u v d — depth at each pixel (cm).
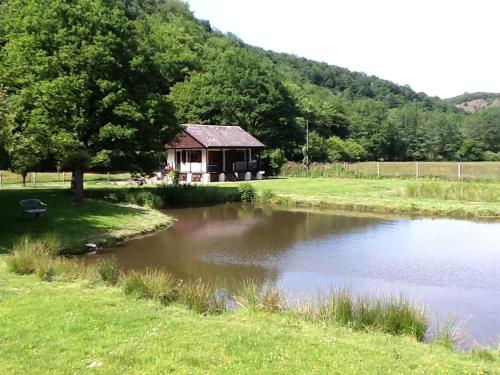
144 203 2945
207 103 6391
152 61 2991
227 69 6594
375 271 1608
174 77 6888
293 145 6862
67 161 2428
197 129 4909
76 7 2712
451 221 2669
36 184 3841
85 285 1173
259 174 5100
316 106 8794
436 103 14388
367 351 782
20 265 1287
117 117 2758
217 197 3509
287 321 954
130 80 2884
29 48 2642
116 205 2658
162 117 2895
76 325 845
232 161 5119
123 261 1727
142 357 713
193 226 2505
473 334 1046
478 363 771
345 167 5534
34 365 683
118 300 1031
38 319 873
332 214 2938
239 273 1574
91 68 2678
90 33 2717
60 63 2614
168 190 3375
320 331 899
